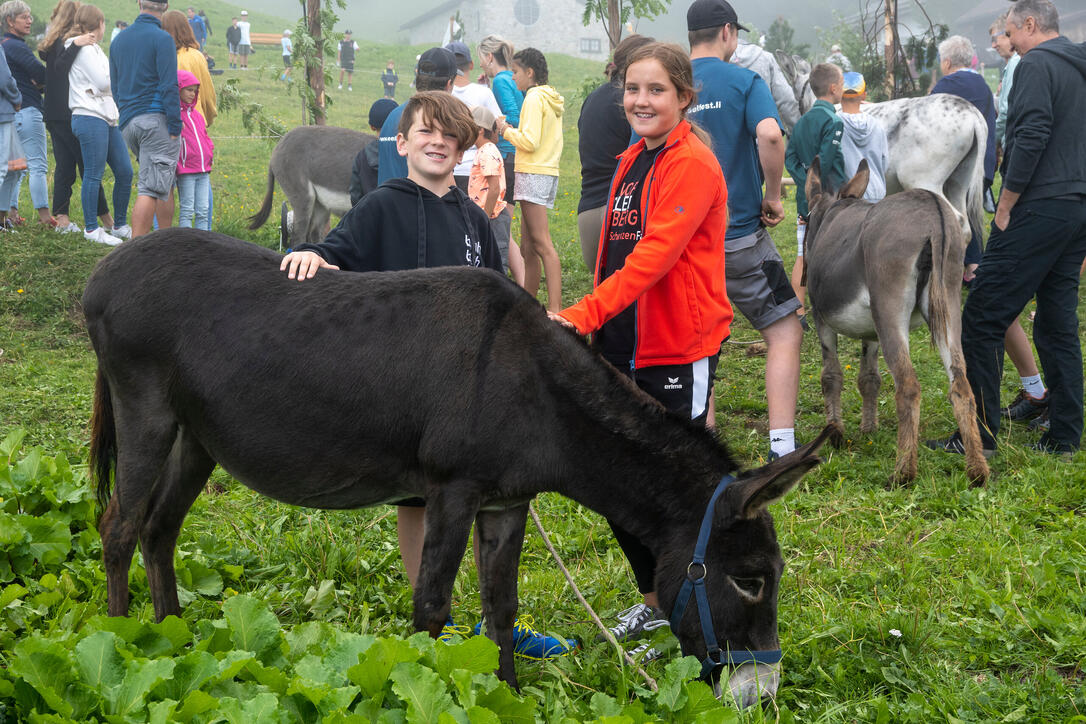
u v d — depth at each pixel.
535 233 7.30
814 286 5.84
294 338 2.89
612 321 3.45
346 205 8.87
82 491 3.99
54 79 8.93
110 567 3.06
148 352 2.97
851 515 4.64
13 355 6.89
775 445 5.07
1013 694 3.13
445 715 2.27
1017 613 3.59
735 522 2.72
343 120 21.08
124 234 9.39
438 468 2.82
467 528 2.84
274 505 4.55
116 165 9.28
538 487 2.89
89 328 3.07
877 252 5.20
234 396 2.92
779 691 3.12
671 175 3.16
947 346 5.06
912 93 13.82
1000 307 5.37
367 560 4.02
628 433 2.83
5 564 3.51
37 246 8.59
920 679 3.24
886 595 3.80
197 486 3.27
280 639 2.78
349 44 30.47
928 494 4.93
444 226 3.28
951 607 3.70
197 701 2.36
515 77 7.52
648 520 2.90
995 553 4.11
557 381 2.83
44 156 9.22
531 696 2.85
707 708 2.58
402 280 2.94
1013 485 4.98
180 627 2.74
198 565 3.68
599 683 3.13
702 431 2.89
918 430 5.42
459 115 3.22
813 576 3.99
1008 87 7.94
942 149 8.36
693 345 3.33
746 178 4.95
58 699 2.35
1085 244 5.34
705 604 2.74
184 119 8.61
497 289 2.90
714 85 4.91
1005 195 5.24
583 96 11.87
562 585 3.87
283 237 9.22
